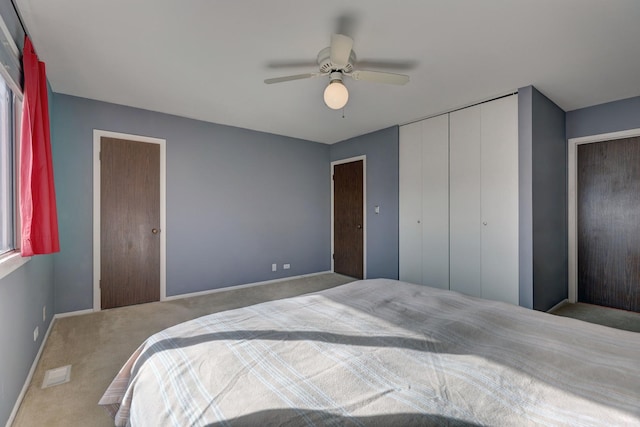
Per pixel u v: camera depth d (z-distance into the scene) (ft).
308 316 5.02
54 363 7.10
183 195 12.56
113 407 4.45
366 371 3.34
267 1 5.74
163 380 3.35
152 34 6.82
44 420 5.21
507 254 10.19
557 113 11.20
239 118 12.80
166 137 12.14
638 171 10.58
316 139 16.47
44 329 8.16
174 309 10.98
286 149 15.72
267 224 15.05
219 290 13.47
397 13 6.09
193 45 7.27
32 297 6.86
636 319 10.03
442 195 12.09
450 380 3.17
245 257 14.29
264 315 5.06
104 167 10.91
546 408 2.72
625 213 10.85
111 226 11.03
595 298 11.45
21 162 5.88
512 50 7.48
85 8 5.92
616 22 6.35
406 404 2.78
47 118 6.83
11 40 5.49
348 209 16.34
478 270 10.96
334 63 6.77
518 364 3.47
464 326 4.57
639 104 10.28
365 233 15.34
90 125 10.63
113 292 11.05
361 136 15.53
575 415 2.62
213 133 13.35
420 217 12.87
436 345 3.97
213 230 13.35
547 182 10.52
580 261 11.78
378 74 7.20
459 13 6.09
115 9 5.96
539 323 4.70
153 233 11.86
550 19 6.27
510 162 10.10
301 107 11.45
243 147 14.24
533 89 9.61
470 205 11.19
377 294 6.30
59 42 7.11
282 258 15.58
